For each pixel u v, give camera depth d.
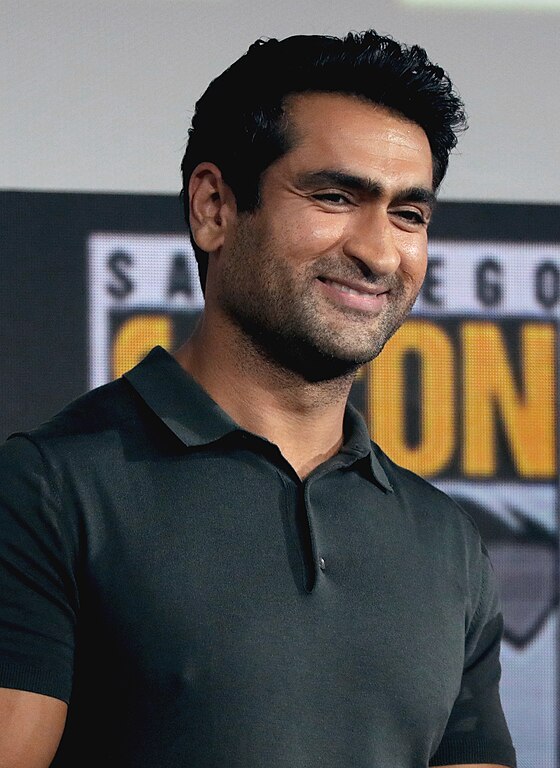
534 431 7.52
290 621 3.59
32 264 7.25
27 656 3.40
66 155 7.48
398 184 3.74
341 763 3.57
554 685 7.45
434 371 7.46
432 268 7.50
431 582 3.95
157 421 3.78
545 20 7.80
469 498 7.45
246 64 3.96
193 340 4.08
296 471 3.92
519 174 7.75
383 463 4.25
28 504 3.50
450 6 7.73
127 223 7.33
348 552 3.81
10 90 7.46
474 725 4.14
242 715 3.46
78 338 7.27
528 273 7.56
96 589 3.49
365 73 3.80
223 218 3.93
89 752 3.49
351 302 3.72
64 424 3.74
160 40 7.58
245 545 3.63
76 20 7.53
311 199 3.72
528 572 7.46
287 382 3.86
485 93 7.76
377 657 3.71
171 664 3.46
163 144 7.54
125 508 3.58
